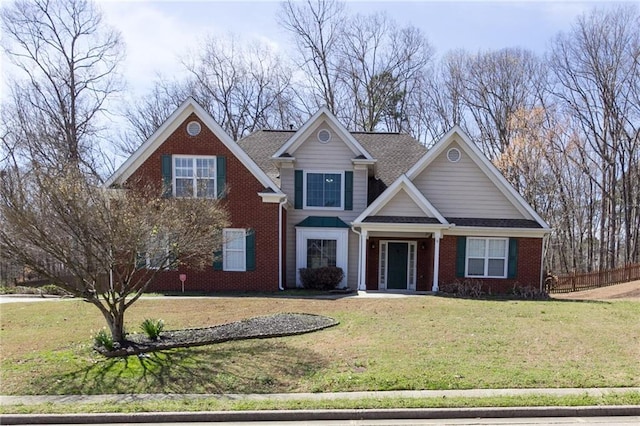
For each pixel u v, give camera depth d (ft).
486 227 54.85
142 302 44.80
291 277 58.65
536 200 108.68
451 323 34.32
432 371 23.49
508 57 119.24
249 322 34.99
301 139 58.39
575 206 115.55
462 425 18.06
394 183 54.29
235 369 24.14
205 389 21.54
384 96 117.60
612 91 105.09
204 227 34.45
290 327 33.09
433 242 55.57
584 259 121.90
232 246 54.13
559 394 20.47
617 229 117.29
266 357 26.09
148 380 22.66
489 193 57.21
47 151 89.51
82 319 37.63
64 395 20.92
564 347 27.91
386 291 54.34
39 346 29.01
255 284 54.03
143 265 35.88
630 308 41.55
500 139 119.85
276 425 18.11
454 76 124.06
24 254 25.96
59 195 25.75
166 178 53.11
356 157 57.57
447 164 57.26
